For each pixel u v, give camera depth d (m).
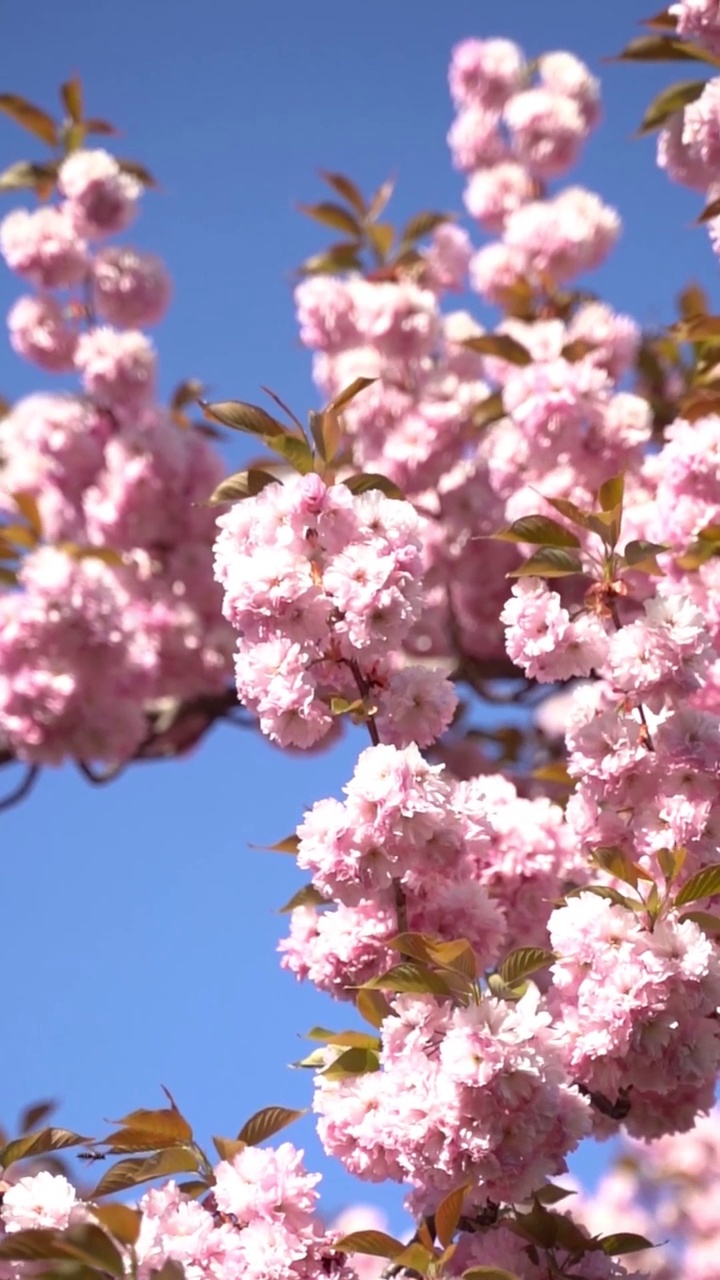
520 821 4.13
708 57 5.20
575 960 3.46
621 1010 3.36
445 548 7.30
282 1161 3.45
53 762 7.62
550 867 4.09
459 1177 3.31
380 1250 3.34
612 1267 3.62
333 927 3.67
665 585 4.40
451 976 3.38
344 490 3.51
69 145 8.14
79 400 8.22
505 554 7.29
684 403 5.55
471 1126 3.26
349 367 7.48
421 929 3.62
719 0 5.07
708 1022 3.46
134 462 7.86
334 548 3.51
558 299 7.29
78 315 8.21
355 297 7.50
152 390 8.16
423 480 7.35
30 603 7.34
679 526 4.52
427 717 3.56
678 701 3.64
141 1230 3.19
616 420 5.74
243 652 3.56
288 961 3.83
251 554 3.57
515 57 8.31
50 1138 3.50
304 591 3.46
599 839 3.71
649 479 5.73
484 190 8.00
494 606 7.37
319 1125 3.48
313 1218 3.43
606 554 3.86
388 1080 3.33
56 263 8.02
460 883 3.64
